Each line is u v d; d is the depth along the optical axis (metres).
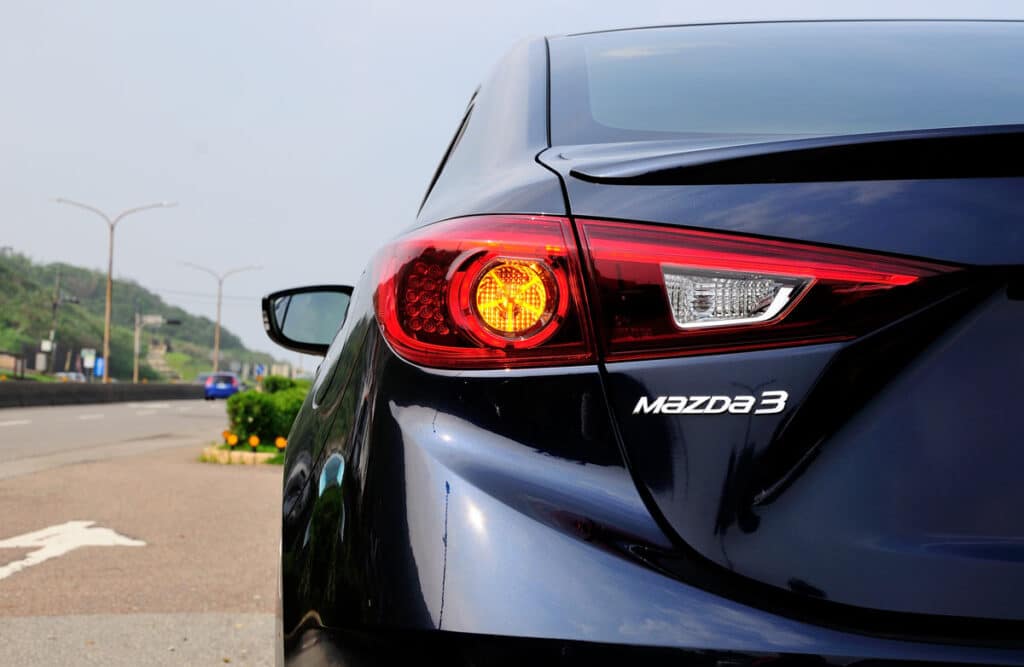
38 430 18.11
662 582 0.98
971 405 0.99
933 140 0.98
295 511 1.29
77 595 4.45
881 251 1.00
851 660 0.94
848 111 1.42
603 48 1.81
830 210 1.02
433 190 1.73
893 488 0.98
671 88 1.55
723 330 1.01
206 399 51.78
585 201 1.08
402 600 1.01
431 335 1.08
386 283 1.14
